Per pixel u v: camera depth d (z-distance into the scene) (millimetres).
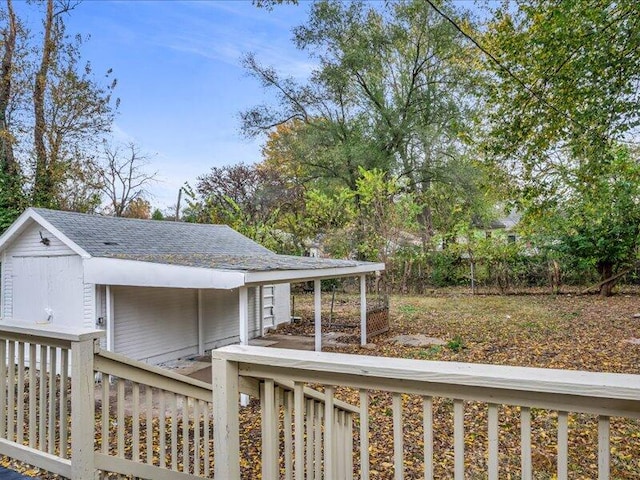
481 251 17406
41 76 14203
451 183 19062
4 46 13758
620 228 13836
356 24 18172
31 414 2418
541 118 6801
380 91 19703
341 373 1402
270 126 21141
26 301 8000
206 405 2502
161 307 8445
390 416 5016
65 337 2117
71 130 14703
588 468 3754
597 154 6668
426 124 19156
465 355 7871
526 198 8039
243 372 1574
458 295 16875
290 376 1501
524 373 1163
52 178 13883
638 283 15680
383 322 10305
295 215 18562
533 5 6395
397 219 17062
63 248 7617
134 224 9539
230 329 10141
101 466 2098
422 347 8703
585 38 5781
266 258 9078
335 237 17312
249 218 18406
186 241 9734
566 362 7109
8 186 12539
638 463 3803
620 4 5527
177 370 7934
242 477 3723
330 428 1522
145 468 2215
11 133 13445
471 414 4973
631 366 6719
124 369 2178
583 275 16016
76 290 7461
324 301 16312
